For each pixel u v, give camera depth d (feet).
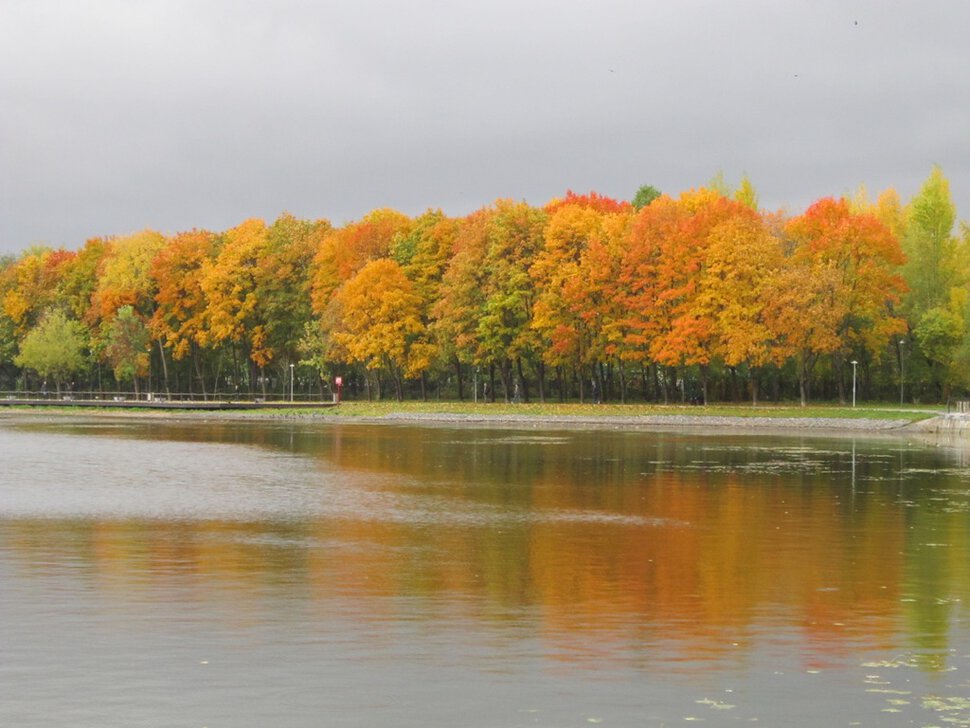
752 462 219.20
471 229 401.90
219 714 63.10
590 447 259.80
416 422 382.22
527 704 65.05
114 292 492.13
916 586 97.45
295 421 395.14
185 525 132.57
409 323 411.54
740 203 366.84
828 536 125.59
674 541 121.80
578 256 379.35
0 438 298.97
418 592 94.17
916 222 399.65
